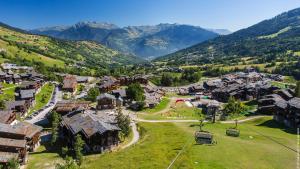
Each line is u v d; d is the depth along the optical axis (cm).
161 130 11944
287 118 12406
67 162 7444
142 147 9469
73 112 12706
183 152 8306
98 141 10062
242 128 11675
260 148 8525
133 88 19138
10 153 8812
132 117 15125
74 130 10525
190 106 18688
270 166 7156
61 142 11362
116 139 10494
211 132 10694
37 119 15038
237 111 15250
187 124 12962
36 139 10944
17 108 15600
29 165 8944
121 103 18275
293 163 7356
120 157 8606
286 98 17200
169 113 16575
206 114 16088
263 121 13088
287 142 9256
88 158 9244
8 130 9744
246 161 7469
